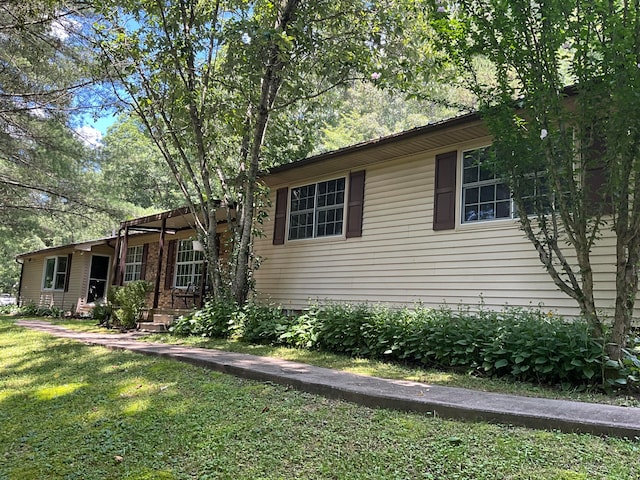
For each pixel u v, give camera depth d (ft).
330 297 30.91
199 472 9.61
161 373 18.34
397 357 20.49
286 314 31.17
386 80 28.43
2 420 13.85
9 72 34.58
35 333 33.68
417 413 12.31
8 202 44.98
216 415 12.94
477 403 12.23
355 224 30.27
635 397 13.84
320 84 34.14
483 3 17.29
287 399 14.06
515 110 18.53
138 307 36.81
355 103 82.02
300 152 38.60
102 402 14.90
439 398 12.84
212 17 29.66
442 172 26.09
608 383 14.32
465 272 24.32
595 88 15.15
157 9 28.96
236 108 30.04
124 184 83.61
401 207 27.96
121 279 42.39
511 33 16.49
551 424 10.66
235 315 28.48
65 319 50.65
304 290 32.71
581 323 16.57
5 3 28.30
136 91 30.94
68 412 14.19
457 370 18.15
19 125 38.63
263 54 25.86
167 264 48.83
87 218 46.62
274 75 28.58
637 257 15.02
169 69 28.73
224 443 10.91
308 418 12.22
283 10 27.99
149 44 28.89
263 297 35.22
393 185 28.66
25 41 32.71
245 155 32.50
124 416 13.43
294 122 37.73
